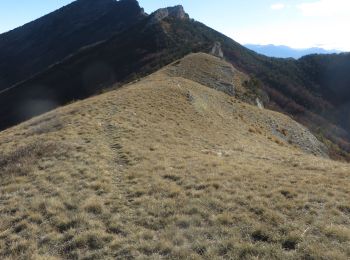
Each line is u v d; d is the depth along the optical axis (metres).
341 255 10.71
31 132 32.53
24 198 16.92
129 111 36.22
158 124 33.75
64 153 23.33
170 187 17.23
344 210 14.06
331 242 11.58
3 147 28.69
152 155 23.06
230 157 24.12
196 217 13.99
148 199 16.00
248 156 25.33
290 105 185.12
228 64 90.75
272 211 13.92
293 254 11.08
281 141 50.69
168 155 23.27
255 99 77.06
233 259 11.12
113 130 29.64
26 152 24.11
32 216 14.80
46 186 18.14
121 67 161.75
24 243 12.85
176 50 153.12
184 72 74.00
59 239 13.14
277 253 11.17
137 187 17.61
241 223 13.31
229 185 17.17
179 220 13.85
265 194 15.83
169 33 184.75
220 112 49.47
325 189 16.19
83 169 20.22
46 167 21.06
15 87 182.25
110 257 11.86
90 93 145.62
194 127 36.16
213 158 22.83
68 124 31.67
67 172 19.89
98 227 13.84
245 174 18.84
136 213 14.84
